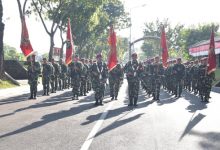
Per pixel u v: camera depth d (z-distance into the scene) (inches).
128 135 348.2
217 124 410.0
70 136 343.6
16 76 1507.1
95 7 1731.1
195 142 319.6
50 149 293.1
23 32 732.0
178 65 768.9
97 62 601.6
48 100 684.7
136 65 586.9
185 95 824.3
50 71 804.6
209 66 661.3
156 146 303.9
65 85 1008.2
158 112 508.7
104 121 428.5
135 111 518.9
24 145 307.1
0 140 327.0
